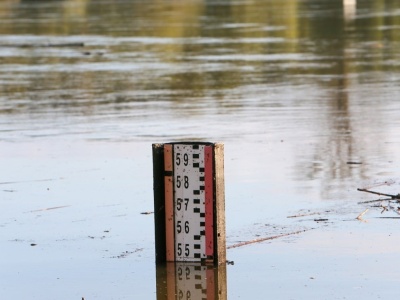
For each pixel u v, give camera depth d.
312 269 19.25
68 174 28.66
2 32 81.12
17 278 19.22
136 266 19.84
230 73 52.34
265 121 37.19
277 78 50.03
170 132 35.31
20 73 54.84
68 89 47.91
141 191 26.25
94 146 33.00
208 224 19.73
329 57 58.78
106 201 25.25
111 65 57.44
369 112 38.81
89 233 22.30
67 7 111.94
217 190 19.66
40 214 24.06
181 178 19.78
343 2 105.50
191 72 53.12
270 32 75.25
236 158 30.38
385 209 23.66
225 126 36.31
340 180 27.03
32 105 42.97
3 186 27.30
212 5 107.56
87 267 19.84
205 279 18.89
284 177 27.58
